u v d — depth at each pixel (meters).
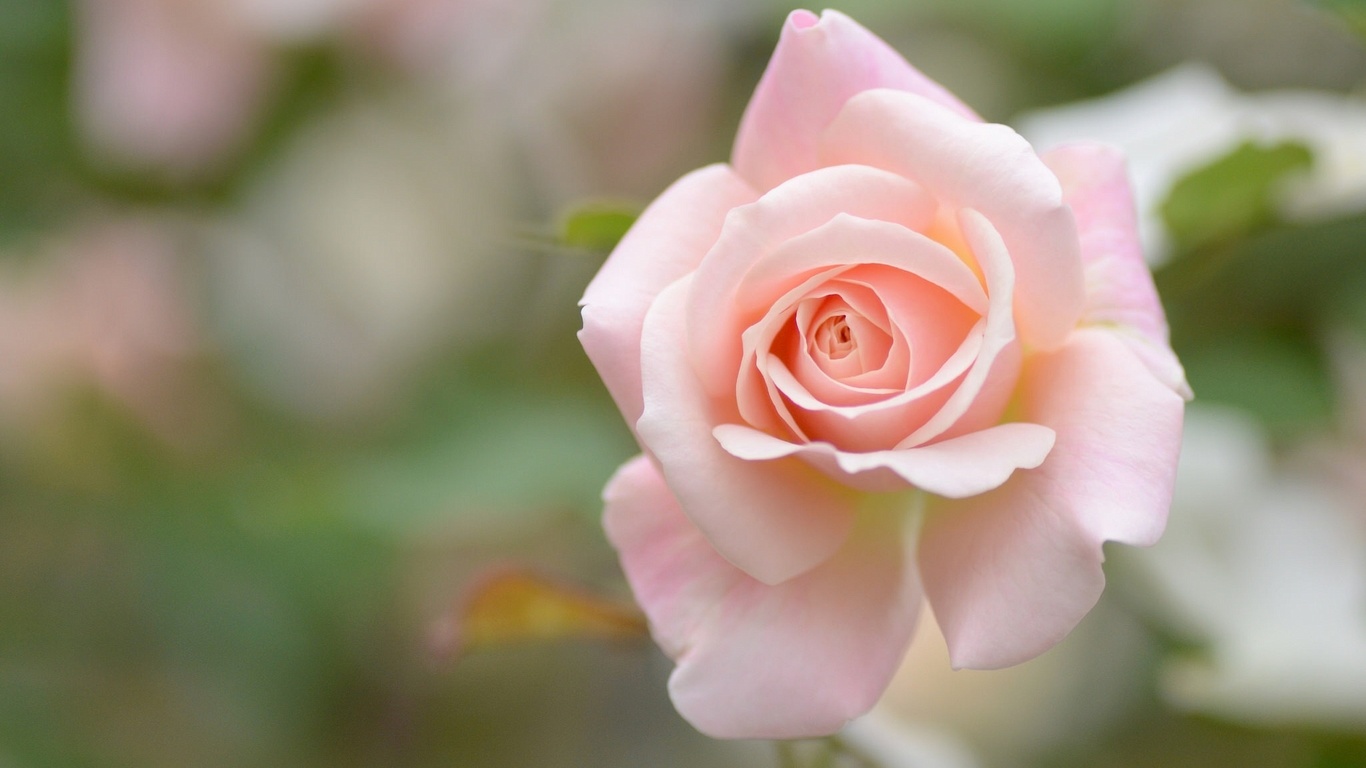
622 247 0.55
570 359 0.89
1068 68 0.81
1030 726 0.74
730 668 0.54
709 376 0.54
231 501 0.84
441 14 0.92
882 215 0.54
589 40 0.94
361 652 0.88
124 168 0.96
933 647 0.73
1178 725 0.73
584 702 0.95
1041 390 0.54
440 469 0.79
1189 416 0.70
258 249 0.96
